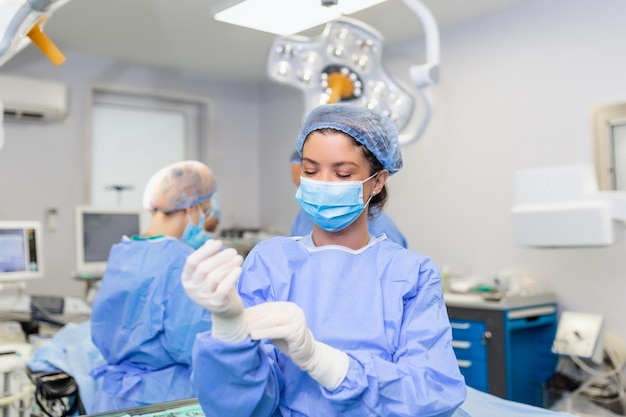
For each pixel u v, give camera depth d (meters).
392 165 1.19
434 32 1.99
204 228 2.15
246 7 1.81
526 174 2.37
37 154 3.77
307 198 1.09
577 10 2.90
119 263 1.86
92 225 3.13
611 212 2.14
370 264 1.10
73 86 3.92
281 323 0.84
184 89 4.44
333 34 2.08
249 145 4.77
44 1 1.47
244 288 1.06
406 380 0.91
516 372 2.76
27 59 3.73
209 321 1.75
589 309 2.84
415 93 3.62
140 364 1.84
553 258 2.97
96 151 4.14
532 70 3.07
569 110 2.92
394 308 1.04
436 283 1.08
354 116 1.10
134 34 3.58
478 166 3.30
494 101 3.23
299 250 1.11
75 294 3.86
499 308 2.56
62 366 2.10
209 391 0.89
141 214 3.31
